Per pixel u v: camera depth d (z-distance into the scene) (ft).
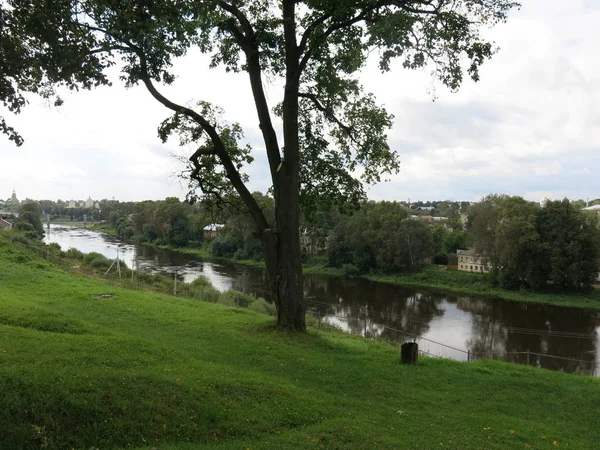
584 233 170.30
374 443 22.58
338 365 38.29
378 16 41.45
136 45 35.99
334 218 260.42
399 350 50.44
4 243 94.94
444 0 39.83
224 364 35.14
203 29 39.52
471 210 212.84
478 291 187.01
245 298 100.37
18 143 25.46
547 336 119.14
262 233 48.80
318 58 47.93
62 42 25.67
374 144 50.34
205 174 52.70
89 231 453.58
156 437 20.53
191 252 286.87
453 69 42.73
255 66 47.21
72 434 19.34
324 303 157.17
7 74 24.84
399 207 230.07
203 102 48.03
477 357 97.25
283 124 47.44
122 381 23.94
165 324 49.37
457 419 28.50
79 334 38.45
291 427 24.03
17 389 20.70
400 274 221.25
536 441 26.17
